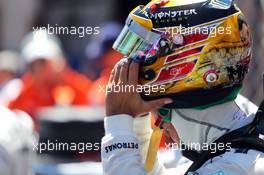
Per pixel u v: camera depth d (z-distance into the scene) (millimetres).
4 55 25125
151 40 7410
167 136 7898
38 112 16422
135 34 7465
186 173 7285
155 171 7918
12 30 30344
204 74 7305
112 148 7250
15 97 19109
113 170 7168
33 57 19859
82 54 23344
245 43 7434
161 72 7398
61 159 10789
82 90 19734
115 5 27406
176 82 7363
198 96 7355
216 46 7293
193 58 7312
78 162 10766
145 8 7516
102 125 11094
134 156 7195
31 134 9844
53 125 10852
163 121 7633
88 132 10930
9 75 23500
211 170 7039
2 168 9172
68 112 13312
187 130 7559
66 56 23438
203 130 7480
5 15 30281
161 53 7375
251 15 11562
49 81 19516
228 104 7465
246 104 7914
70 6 29422
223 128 7398
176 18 7367
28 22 30125
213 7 7367
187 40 7320
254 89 11203
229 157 7047
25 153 9508
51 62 19719
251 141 7059
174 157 8477
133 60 7473
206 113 7438
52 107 18203
